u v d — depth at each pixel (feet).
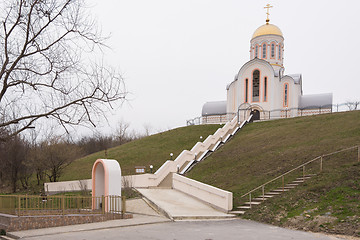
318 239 29.45
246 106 151.74
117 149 133.18
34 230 33.14
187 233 32.55
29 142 106.83
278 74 153.99
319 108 154.10
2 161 102.58
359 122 86.58
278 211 42.45
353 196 39.63
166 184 74.69
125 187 67.36
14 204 35.50
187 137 130.52
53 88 34.78
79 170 111.55
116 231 33.58
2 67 32.71
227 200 48.01
